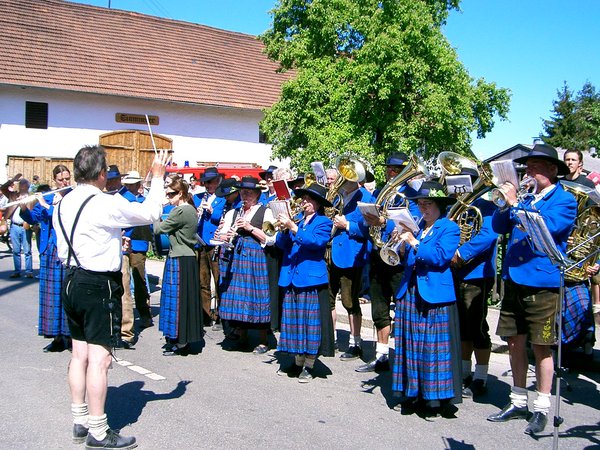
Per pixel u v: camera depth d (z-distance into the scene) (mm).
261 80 24562
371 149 13031
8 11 20938
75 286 4227
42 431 4566
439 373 4750
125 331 7090
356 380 5977
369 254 6523
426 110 12875
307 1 15492
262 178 8953
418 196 4934
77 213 4238
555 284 4523
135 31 23453
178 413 4977
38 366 6203
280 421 4840
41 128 19453
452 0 16000
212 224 8109
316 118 14125
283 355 6930
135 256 7941
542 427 4656
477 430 4715
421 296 4770
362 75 12953
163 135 21656
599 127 22906
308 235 5676
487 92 14820
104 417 4289
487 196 5391
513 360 4938
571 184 5180
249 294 6750
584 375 6207
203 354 6895
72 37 21562
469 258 5227
